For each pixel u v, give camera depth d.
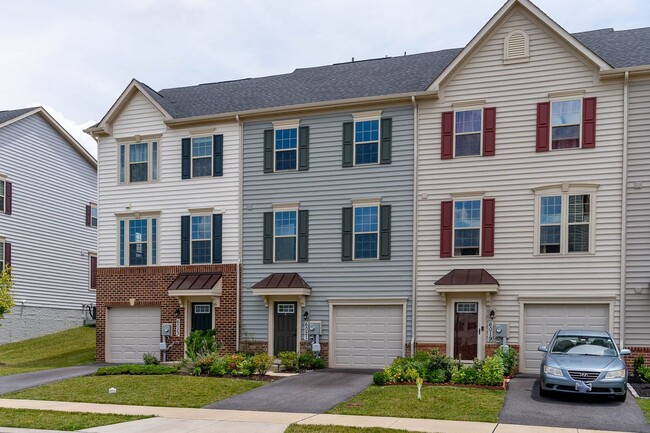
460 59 21.34
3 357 27.03
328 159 23.16
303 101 24.09
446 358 17.81
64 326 35.03
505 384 16.66
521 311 20.19
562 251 19.97
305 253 23.03
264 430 12.16
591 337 16.59
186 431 12.16
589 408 14.05
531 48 20.81
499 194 20.81
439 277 21.23
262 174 23.97
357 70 26.20
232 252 24.00
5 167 31.45
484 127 21.16
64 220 35.78
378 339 21.92
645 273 19.09
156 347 24.86
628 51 21.33
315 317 22.67
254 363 19.30
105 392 16.52
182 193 25.00
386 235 22.08
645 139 19.41
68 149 36.56
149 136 25.66
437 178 21.61
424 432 11.72
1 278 26.95
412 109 22.19
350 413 13.77
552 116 20.48
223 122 24.66
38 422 13.02
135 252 25.50
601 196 19.70
